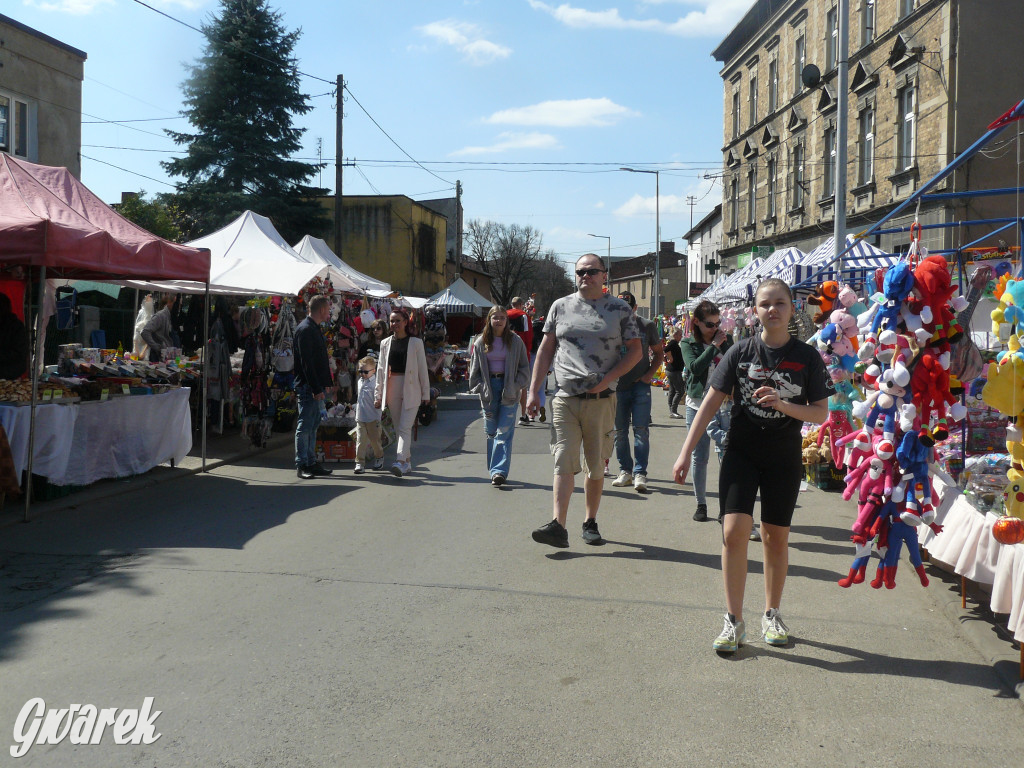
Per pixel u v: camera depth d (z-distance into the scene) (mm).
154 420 8945
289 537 6449
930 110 20609
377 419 9648
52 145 19391
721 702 3586
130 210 25391
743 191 36125
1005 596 3893
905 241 22125
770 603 4328
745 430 4211
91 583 5215
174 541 6289
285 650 4125
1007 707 3561
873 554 4516
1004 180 19609
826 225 27844
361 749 3160
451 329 34938
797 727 3361
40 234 6836
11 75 18234
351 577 5371
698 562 5812
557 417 6121
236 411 13055
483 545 6246
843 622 4617
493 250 81812
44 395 7371
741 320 13141
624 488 8703
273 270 12672
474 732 3295
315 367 9156
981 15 19672
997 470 4797
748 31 34750
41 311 7145
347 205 46344
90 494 7848
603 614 4699
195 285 10953
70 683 3742
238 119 32438
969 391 5180
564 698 3611
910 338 4207
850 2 25266
